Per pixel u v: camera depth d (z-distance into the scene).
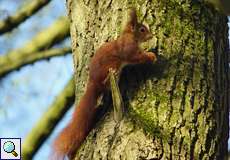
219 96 7.99
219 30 8.09
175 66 7.94
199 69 7.95
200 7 8.05
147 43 7.99
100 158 7.86
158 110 7.88
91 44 8.07
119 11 8.05
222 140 7.97
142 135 7.84
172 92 7.90
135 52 7.96
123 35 8.00
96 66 8.00
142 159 7.80
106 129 7.90
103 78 7.99
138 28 8.00
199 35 8.01
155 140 7.83
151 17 8.02
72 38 8.15
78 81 8.09
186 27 8.01
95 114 8.00
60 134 8.02
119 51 7.98
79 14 8.13
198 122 7.89
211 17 8.06
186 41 7.98
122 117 7.88
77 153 7.99
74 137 8.00
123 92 7.93
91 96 8.01
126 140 7.84
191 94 7.91
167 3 8.03
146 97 7.90
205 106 7.92
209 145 7.89
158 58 7.96
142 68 7.96
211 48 8.02
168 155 7.82
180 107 7.88
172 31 7.99
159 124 7.85
